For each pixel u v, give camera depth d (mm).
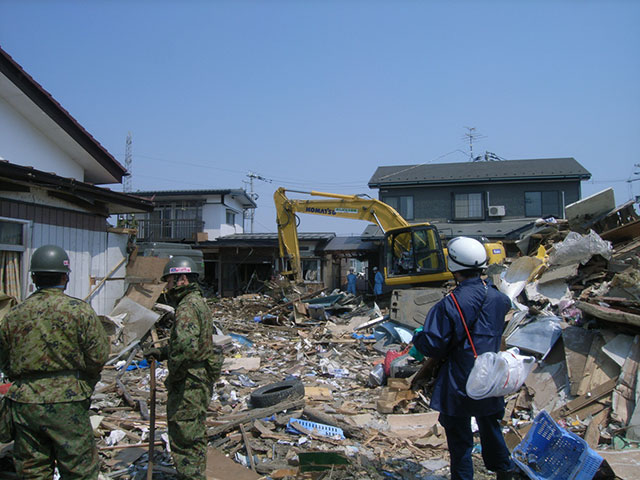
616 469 3535
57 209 8328
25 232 7605
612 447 4402
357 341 10016
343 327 11359
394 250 13711
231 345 9031
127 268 10352
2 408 2898
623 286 6523
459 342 3156
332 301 14148
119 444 4430
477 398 2988
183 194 23891
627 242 9445
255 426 4781
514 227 20281
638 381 4910
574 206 10984
